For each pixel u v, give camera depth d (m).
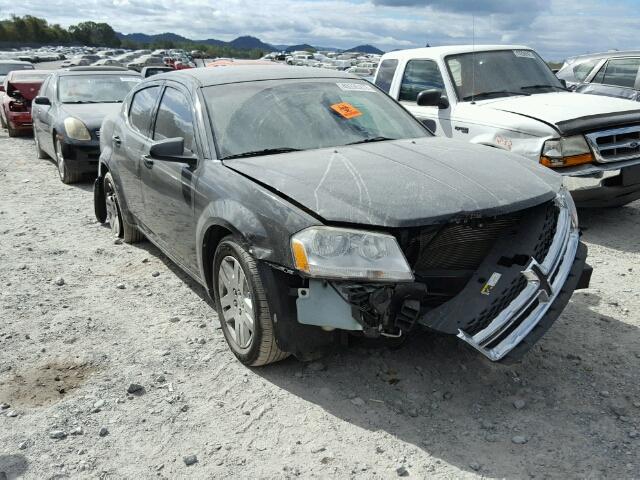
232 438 3.00
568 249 3.38
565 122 5.84
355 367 3.58
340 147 3.96
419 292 2.97
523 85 7.29
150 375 3.59
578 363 3.56
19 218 7.30
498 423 3.04
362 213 3.02
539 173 3.67
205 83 4.45
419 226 2.96
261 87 4.43
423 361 3.62
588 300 4.45
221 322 3.81
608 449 2.82
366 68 32.06
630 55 9.23
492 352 2.95
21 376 3.62
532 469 2.72
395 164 3.51
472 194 3.15
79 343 4.02
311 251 2.99
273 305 3.24
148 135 5.03
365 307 2.99
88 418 3.19
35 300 4.73
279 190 3.29
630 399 3.20
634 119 6.00
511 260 3.21
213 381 3.51
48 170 10.55
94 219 7.19
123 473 2.77
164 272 5.31
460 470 2.73
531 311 3.07
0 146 13.54
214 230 3.77
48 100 10.43
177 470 2.79
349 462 2.80
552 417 3.08
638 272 5.04
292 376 3.52
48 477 2.75
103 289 4.96
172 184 4.32
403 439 2.95
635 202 7.32
